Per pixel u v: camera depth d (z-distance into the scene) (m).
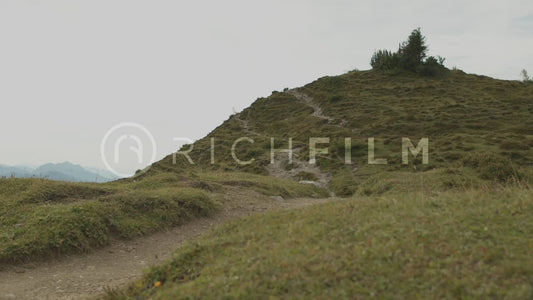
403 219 7.00
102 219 10.87
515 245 5.49
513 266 4.89
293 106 57.62
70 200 12.61
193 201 13.65
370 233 6.52
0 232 9.50
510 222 6.35
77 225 10.10
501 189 9.83
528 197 7.80
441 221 6.64
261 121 55.56
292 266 5.54
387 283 4.93
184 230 12.20
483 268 5.01
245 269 5.71
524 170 19.64
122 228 10.99
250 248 6.70
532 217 6.49
